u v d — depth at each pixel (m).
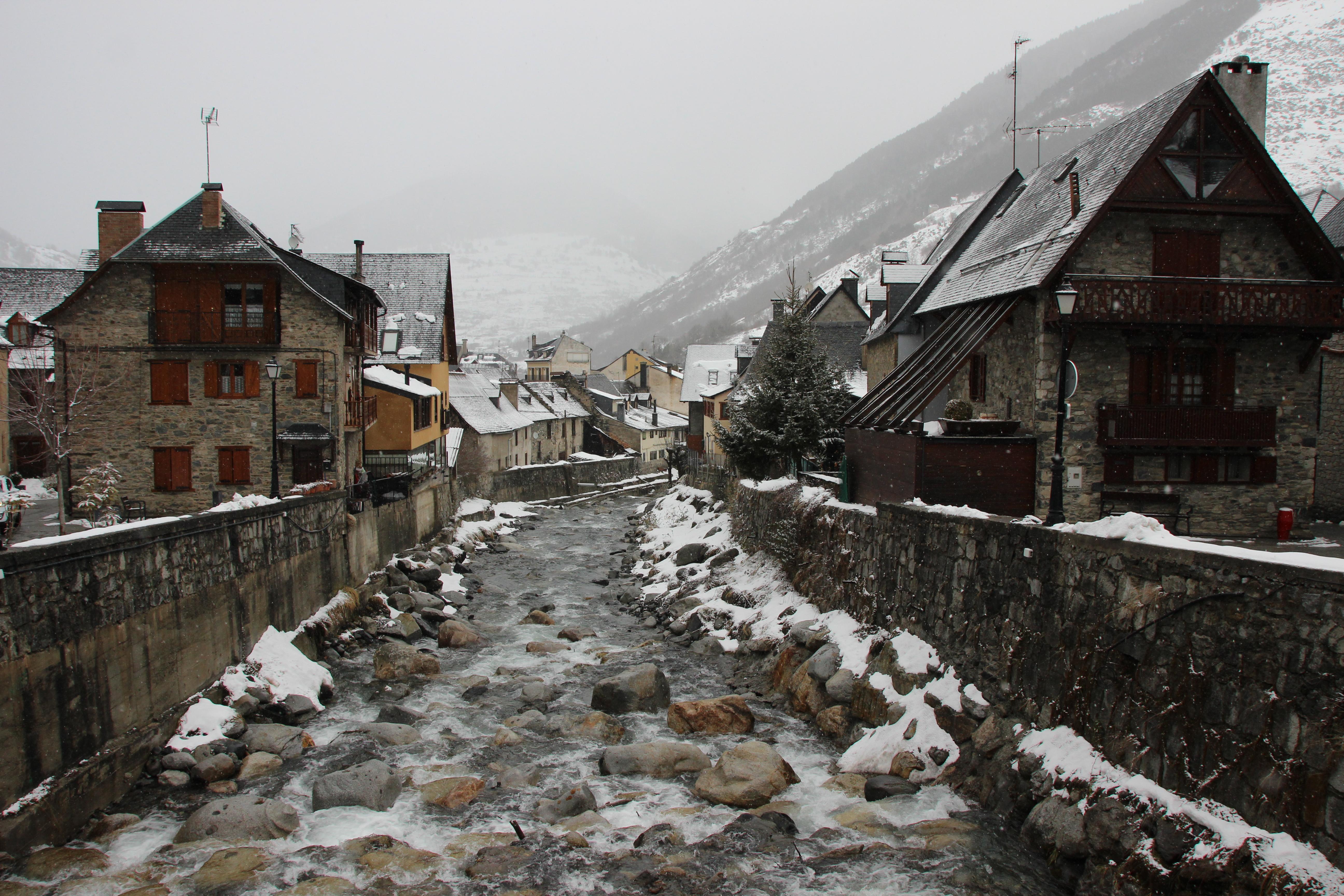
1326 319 19.50
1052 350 20.27
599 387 94.00
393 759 14.63
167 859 10.84
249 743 14.81
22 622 10.89
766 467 32.69
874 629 17.66
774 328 44.62
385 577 28.25
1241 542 20.00
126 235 29.69
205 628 16.08
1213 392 20.88
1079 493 20.47
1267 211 19.98
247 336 28.12
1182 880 8.15
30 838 10.70
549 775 13.98
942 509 15.80
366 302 34.34
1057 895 9.47
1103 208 19.45
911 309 31.28
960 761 12.63
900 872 10.10
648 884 10.06
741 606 24.55
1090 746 10.48
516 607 28.64
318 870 10.59
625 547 42.56
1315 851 7.29
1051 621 11.71
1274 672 7.99
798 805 12.44
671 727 16.19
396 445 37.34
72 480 27.78
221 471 28.41
